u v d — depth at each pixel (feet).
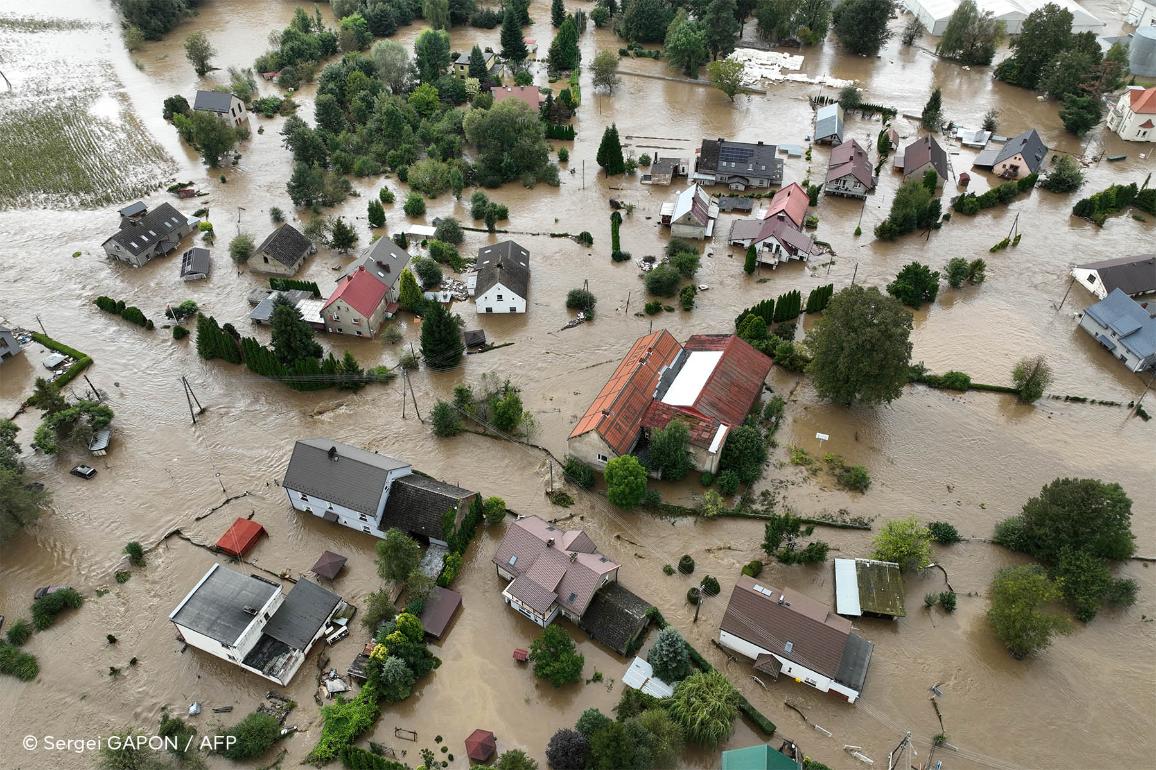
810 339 304.50
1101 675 219.41
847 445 291.79
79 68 609.01
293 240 391.24
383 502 250.16
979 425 300.40
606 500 269.23
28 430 295.07
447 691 214.48
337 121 499.51
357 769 195.72
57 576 244.83
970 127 530.68
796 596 225.97
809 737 204.44
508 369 326.65
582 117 547.90
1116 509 238.07
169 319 352.28
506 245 383.86
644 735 189.37
